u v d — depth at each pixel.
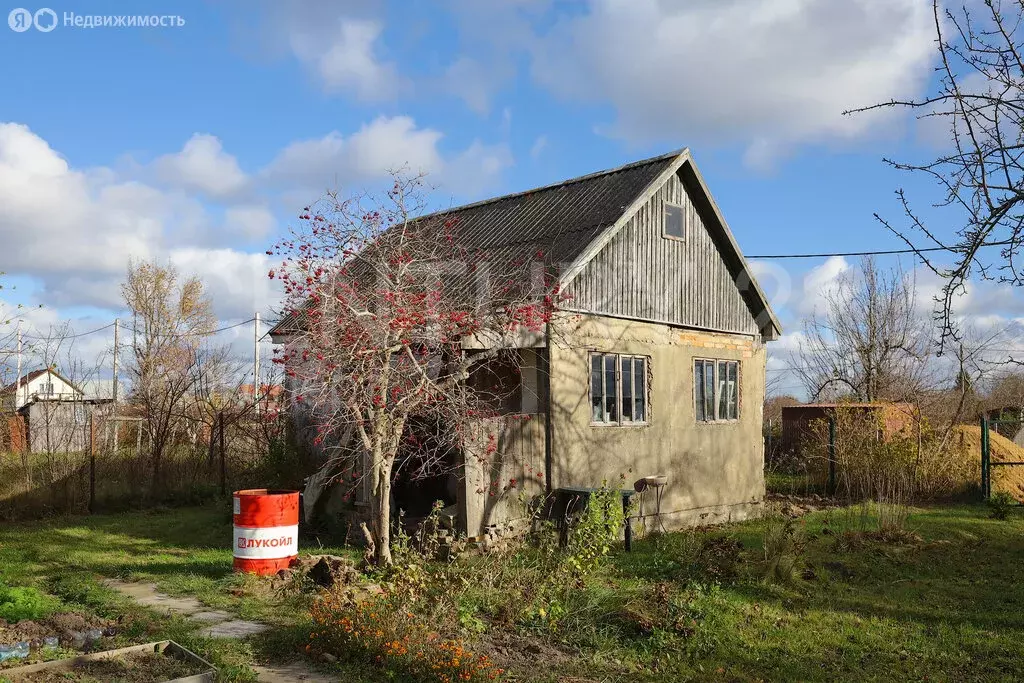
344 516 13.00
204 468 17.98
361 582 9.29
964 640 8.23
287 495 9.91
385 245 10.56
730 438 16.94
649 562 11.46
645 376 14.80
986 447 18.44
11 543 12.47
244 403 18.78
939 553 12.53
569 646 7.71
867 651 7.95
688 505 15.57
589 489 12.20
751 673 7.35
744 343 17.62
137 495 16.66
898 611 9.34
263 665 6.80
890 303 27.84
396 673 6.57
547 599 8.61
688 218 15.99
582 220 14.45
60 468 16.38
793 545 11.20
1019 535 14.01
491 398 12.97
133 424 19.64
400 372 10.32
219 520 14.27
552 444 12.55
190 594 9.05
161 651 6.78
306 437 14.77
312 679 6.48
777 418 31.47
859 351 28.11
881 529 13.48
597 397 13.66
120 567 10.44
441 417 11.23
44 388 23.52
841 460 20.02
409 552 9.62
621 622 8.37
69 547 12.09
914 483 18.94
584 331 13.33
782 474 23.66
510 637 7.82
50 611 7.95
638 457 14.40
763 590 10.04
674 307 15.49
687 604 8.94
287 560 9.87
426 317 10.23
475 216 17.06
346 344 9.88
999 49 5.63
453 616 8.08
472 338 11.05
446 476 14.12
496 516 11.56
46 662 6.17
